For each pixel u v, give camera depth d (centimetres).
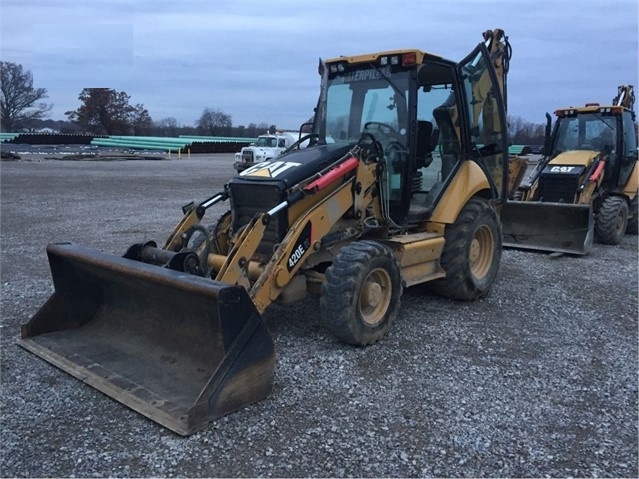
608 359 509
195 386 414
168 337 464
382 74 600
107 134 7450
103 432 370
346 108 629
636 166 1163
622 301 689
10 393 420
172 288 419
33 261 832
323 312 505
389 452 356
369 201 570
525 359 505
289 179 521
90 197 1669
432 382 453
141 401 399
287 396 424
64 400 410
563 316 629
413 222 617
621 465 348
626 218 1108
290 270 496
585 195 1030
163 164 3406
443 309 645
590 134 1133
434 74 632
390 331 566
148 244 498
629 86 1145
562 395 437
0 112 6900
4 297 651
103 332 506
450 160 657
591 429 389
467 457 353
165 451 351
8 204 1477
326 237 538
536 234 985
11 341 517
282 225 520
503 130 732
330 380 452
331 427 383
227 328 391
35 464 336
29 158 3431
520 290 730
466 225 643
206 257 499
